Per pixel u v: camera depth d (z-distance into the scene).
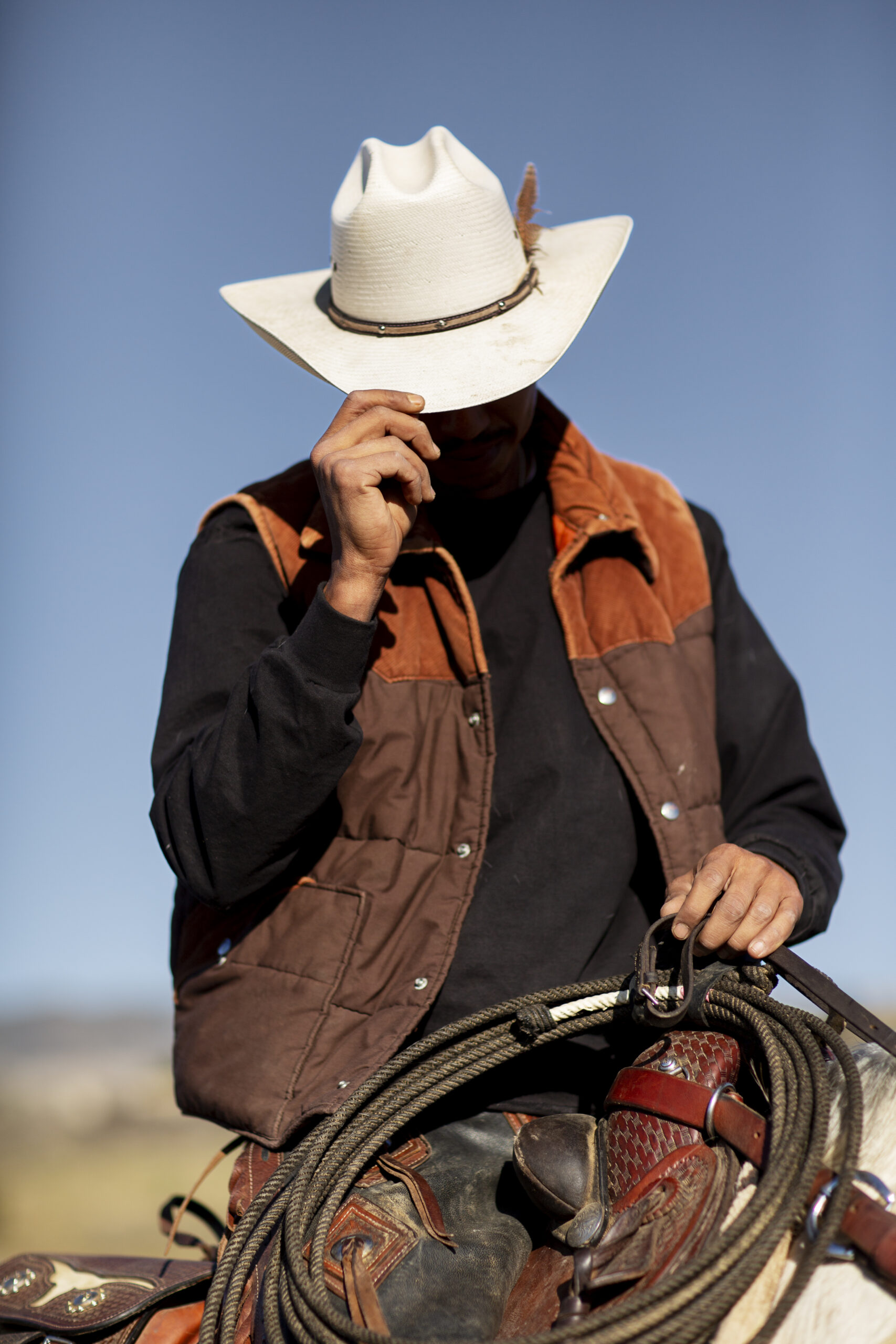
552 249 2.15
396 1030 1.70
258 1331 1.47
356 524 1.62
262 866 1.72
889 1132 1.35
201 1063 1.79
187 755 1.77
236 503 2.03
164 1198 7.78
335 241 1.95
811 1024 1.45
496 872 1.85
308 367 1.91
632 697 1.92
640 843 1.92
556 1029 1.68
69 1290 1.73
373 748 1.84
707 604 2.10
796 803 2.08
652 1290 1.22
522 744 1.91
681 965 1.53
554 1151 1.47
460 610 1.88
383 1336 1.26
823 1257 1.23
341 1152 1.57
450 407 1.74
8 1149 9.21
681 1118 1.43
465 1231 1.55
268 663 1.65
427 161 1.96
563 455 2.07
